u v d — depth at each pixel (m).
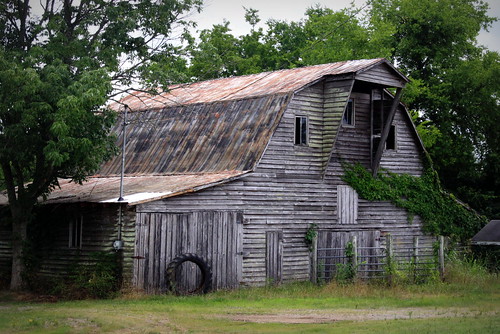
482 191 53.94
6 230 34.50
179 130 36.53
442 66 53.16
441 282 31.02
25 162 28.61
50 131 27.06
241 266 30.66
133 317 21.06
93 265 29.06
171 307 23.83
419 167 38.72
